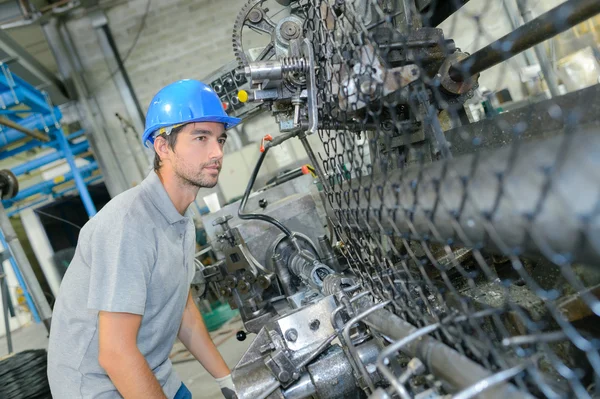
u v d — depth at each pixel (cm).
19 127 355
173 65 516
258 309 177
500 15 309
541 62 262
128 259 95
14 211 592
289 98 104
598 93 57
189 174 108
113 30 512
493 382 40
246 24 129
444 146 63
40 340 527
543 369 54
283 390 94
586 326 56
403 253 101
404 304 66
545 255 41
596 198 33
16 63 386
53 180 554
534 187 38
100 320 93
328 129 93
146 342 112
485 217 42
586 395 40
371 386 67
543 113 65
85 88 518
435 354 54
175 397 130
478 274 92
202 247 412
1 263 334
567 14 65
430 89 85
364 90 74
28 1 388
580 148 36
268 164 398
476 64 83
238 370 99
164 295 109
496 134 77
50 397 207
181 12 508
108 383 109
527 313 62
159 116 106
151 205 107
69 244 723
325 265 143
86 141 526
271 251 185
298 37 114
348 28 84
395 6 89
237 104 199
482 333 47
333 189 92
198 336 137
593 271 58
